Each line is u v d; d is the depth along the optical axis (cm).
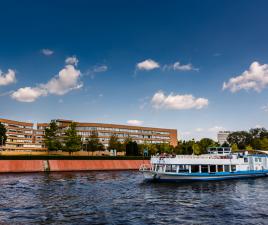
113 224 2353
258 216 2617
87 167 8769
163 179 4969
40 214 2662
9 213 2695
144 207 2997
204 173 5241
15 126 15525
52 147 10975
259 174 6134
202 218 2545
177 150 14550
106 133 17025
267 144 13412
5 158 7512
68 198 3488
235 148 13900
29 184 4816
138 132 18338
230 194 3850
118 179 5784
